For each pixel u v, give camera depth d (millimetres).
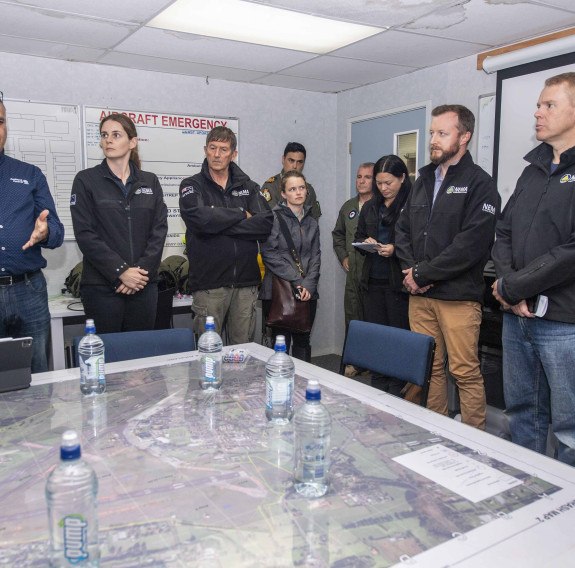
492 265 2949
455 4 2463
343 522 909
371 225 3260
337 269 4605
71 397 1519
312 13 2588
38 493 996
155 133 3723
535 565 804
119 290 2514
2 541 851
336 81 3996
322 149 4441
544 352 2033
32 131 3328
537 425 2227
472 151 3334
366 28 2807
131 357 2047
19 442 1218
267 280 3455
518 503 969
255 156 4137
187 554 825
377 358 2016
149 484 1029
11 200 2297
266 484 1033
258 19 2676
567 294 1927
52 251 3475
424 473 1080
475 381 2572
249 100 4059
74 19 2652
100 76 3498
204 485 1027
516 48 2996
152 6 2484
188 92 3812
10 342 1535
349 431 1285
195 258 2895
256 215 2881
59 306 3139
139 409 1426
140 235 2623
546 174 2027
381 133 4035
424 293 2588
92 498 889
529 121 2938
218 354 1705
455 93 3416
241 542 854
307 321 3268
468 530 888
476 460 1137
